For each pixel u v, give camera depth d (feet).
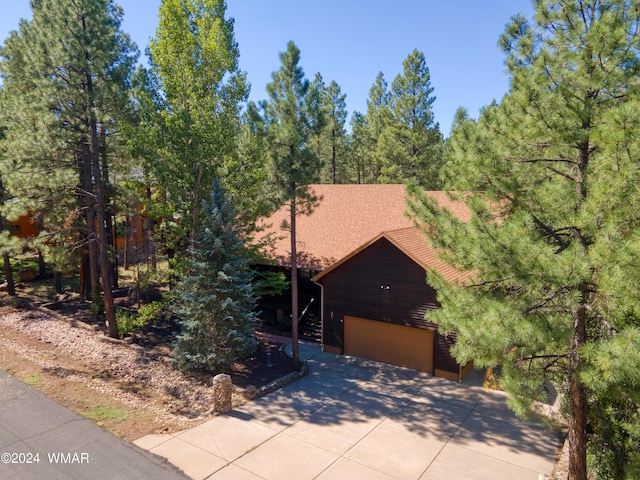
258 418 42.65
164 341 63.57
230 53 70.95
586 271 23.06
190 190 62.95
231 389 44.57
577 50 29.53
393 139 122.52
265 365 56.70
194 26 68.80
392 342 58.29
